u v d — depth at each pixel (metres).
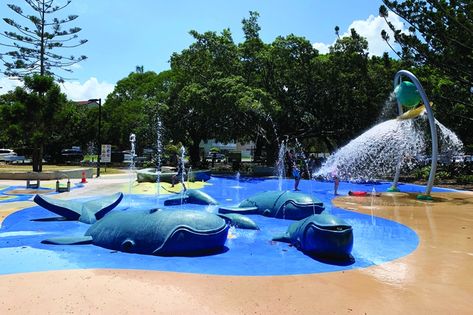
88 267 6.08
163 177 19.61
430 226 10.32
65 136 40.91
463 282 5.78
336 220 7.22
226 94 25.55
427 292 5.33
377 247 8.02
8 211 11.68
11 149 51.72
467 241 8.59
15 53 33.59
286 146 30.91
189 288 5.21
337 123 31.33
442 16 20.69
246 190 19.00
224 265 6.47
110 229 7.68
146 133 37.41
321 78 29.28
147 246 7.11
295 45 29.17
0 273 5.69
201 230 7.25
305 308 4.67
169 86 35.50
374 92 28.88
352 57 28.44
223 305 4.68
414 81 15.98
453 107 24.62
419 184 23.94
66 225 9.76
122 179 23.23
